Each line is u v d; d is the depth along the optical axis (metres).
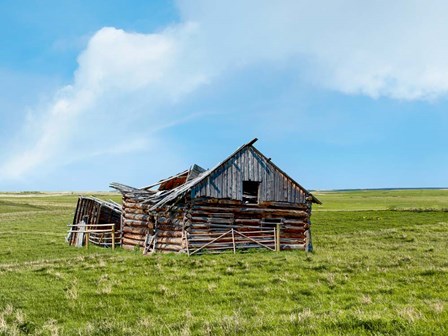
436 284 15.16
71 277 17.30
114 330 10.15
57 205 90.38
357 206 80.94
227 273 18.23
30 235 40.22
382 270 18.23
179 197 26.64
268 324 9.25
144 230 30.94
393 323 8.41
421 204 86.56
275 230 28.81
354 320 8.80
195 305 12.90
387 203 92.56
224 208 28.14
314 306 12.41
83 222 37.41
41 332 10.27
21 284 16.03
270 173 30.28
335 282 15.91
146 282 16.22
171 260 22.00
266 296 14.01
